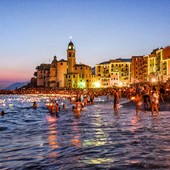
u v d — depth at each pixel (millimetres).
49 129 23797
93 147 15070
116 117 31125
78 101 39906
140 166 11141
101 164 11648
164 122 25203
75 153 13859
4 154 14297
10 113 46938
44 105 71500
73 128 23594
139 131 20109
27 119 35469
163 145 14992
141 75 161500
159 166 11070
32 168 11555
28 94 188000
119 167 11117
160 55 133875
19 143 17344
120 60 182625
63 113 41219
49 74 192750
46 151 14680
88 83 179125
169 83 87250
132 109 42281
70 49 180250
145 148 14328
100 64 184625
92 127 23641
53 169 11266
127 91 89438
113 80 178000
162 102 52562
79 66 178500
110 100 83250
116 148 14562
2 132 23016
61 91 171750
